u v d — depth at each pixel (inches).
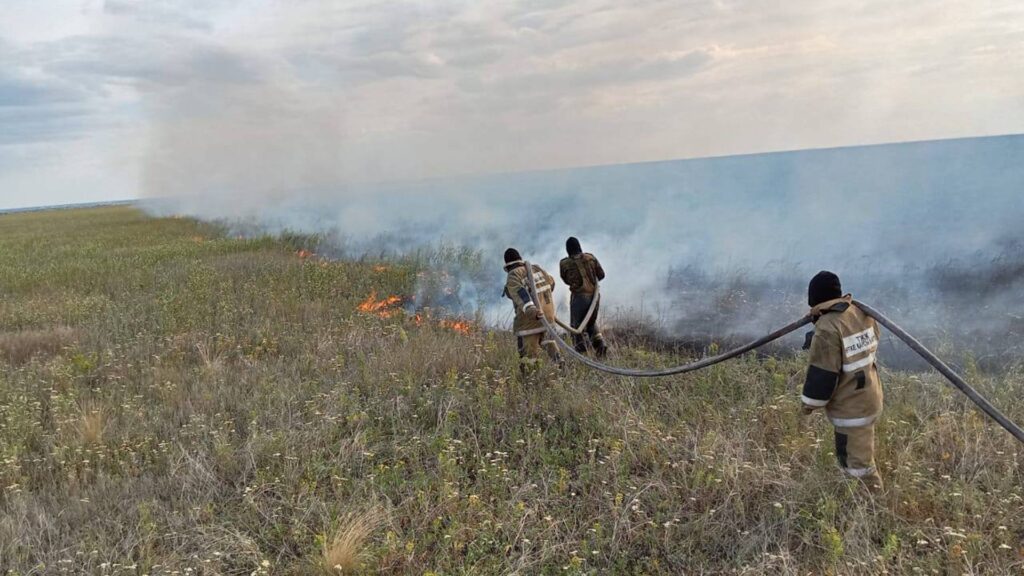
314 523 168.2
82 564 152.9
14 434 223.0
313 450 203.5
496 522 162.9
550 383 249.6
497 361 282.8
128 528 166.7
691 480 176.6
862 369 155.4
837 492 162.1
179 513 173.9
